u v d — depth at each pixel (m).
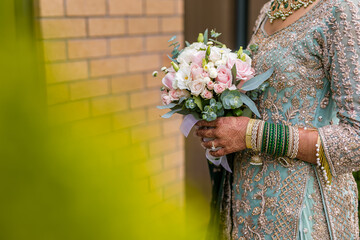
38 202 1.49
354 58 1.28
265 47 1.47
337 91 1.33
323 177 1.41
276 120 1.42
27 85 1.61
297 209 1.41
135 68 2.90
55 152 1.52
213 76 1.37
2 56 1.89
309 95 1.39
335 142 1.31
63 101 2.46
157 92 3.03
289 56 1.39
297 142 1.35
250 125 1.40
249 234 1.50
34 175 1.47
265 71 1.44
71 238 1.56
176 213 2.90
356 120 1.29
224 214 1.66
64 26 2.48
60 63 2.47
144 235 1.88
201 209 2.98
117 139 2.77
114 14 2.75
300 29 1.38
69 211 1.57
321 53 1.35
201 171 3.04
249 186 1.50
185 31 2.78
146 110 2.99
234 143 1.42
